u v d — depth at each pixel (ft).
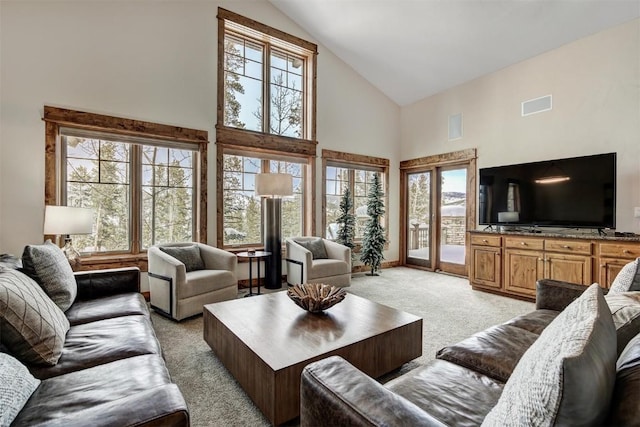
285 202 16.42
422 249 19.44
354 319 6.98
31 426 3.03
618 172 11.64
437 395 3.75
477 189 16.19
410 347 6.82
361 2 13.56
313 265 13.33
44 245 6.82
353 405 2.75
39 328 4.42
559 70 13.17
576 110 12.67
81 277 7.80
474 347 4.91
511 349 4.81
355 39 15.99
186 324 9.83
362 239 18.79
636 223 11.27
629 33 11.34
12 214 10.20
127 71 11.95
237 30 14.78
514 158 14.67
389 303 12.22
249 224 15.34
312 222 16.81
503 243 13.20
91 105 11.30
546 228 13.35
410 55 15.87
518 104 14.53
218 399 6.00
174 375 6.83
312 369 3.31
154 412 2.79
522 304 12.09
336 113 17.69
